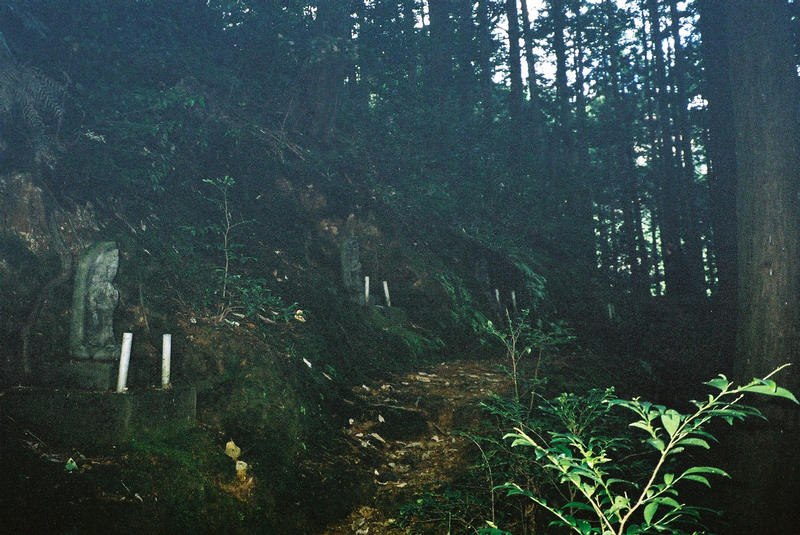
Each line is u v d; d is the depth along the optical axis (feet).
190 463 15.84
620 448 19.34
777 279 21.04
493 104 66.64
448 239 43.27
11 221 19.22
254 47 42.47
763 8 22.11
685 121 70.69
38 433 15.31
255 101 40.52
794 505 19.45
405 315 34.88
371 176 42.11
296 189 37.06
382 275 37.60
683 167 77.77
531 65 70.33
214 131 35.14
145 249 22.59
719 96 41.01
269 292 27.25
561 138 70.69
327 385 23.09
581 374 30.09
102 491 13.82
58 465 14.17
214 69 38.60
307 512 16.72
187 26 39.65
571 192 63.57
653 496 6.81
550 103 74.74
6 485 12.83
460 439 21.59
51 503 12.79
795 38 39.52
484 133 55.21
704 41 42.88
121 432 15.47
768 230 21.38
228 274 25.89
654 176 77.51
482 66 62.49
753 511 19.53
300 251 34.04
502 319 39.99
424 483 18.79
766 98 21.91
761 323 21.20
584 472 6.76
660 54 72.23
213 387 19.35
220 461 16.58
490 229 47.19
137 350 19.42
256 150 36.83
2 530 11.57
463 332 36.47
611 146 79.15
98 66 29.55
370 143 45.80
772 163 21.57
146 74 32.53
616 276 65.67
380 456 20.52
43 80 23.09
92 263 16.99
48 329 18.29
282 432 18.94
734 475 20.26
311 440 19.47
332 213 37.60
